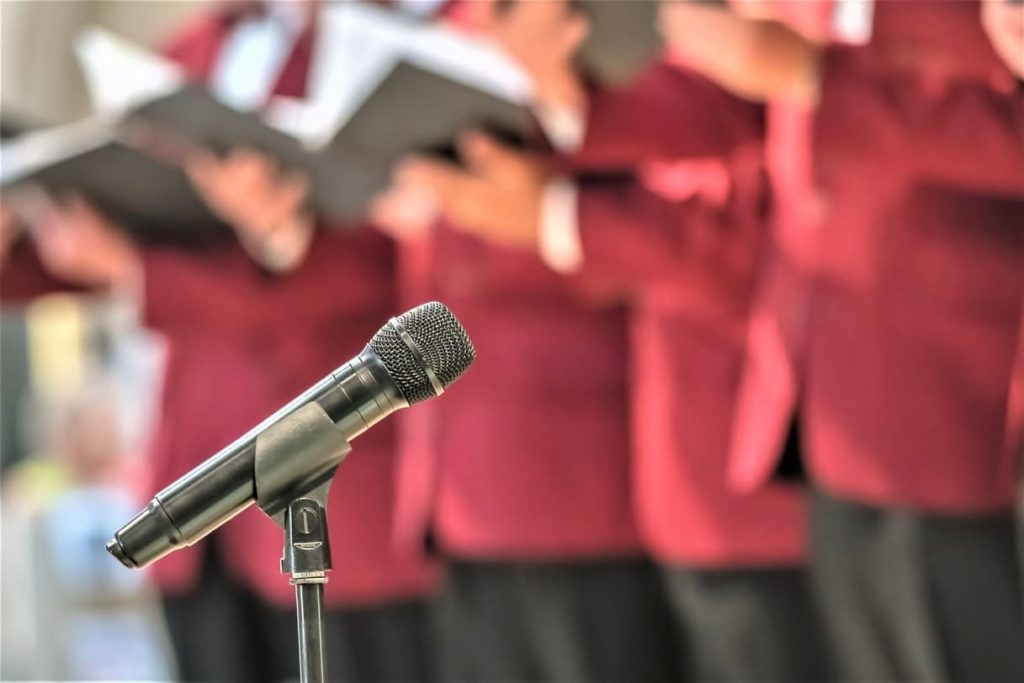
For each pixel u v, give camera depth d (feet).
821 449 24.80
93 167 34.32
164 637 39.04
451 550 31.65
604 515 30.40
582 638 30.63
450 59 28.32
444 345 16.06
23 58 43.78
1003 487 23.29
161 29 46.09
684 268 28.48
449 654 32.83
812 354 25.20
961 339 23.39
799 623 28.68
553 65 27.20
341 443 15.97
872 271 24.04
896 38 22.54
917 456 23.57
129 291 40.04
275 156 32.89
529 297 30.81
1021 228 23.43
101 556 50.06
